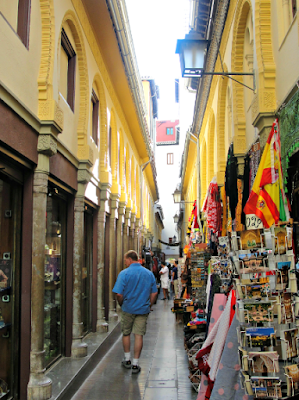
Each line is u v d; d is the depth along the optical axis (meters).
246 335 3.31
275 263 3.34
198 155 14.51
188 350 6.02
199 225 14.01
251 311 3.34
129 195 14.79
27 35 4.65
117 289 6.48
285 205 4.27
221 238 6.04
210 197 9.03
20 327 4.65
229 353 3.80
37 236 4.77
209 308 5.31
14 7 4.43
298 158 4.15
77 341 6.42
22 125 4.39
